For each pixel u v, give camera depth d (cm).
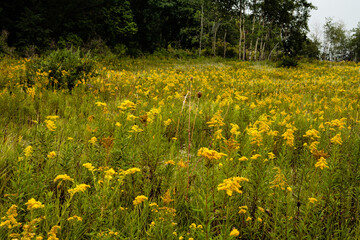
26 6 2491
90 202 210
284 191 216
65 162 247
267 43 4662
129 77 920
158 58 3191
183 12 4209
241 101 635
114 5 3300
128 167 246
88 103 562
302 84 1372
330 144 331
